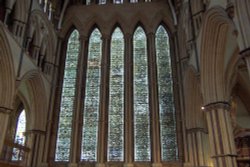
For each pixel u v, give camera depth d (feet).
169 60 76.13
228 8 35.81
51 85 72.64
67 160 65.51
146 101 70.90
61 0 82.53
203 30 49.21
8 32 51.31
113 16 81.41
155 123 66.69
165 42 78.69
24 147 61.21
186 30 64.59
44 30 69.92
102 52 76.48
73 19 82.17
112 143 66.69
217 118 46.70
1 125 49.67
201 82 50.93
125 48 76.54
